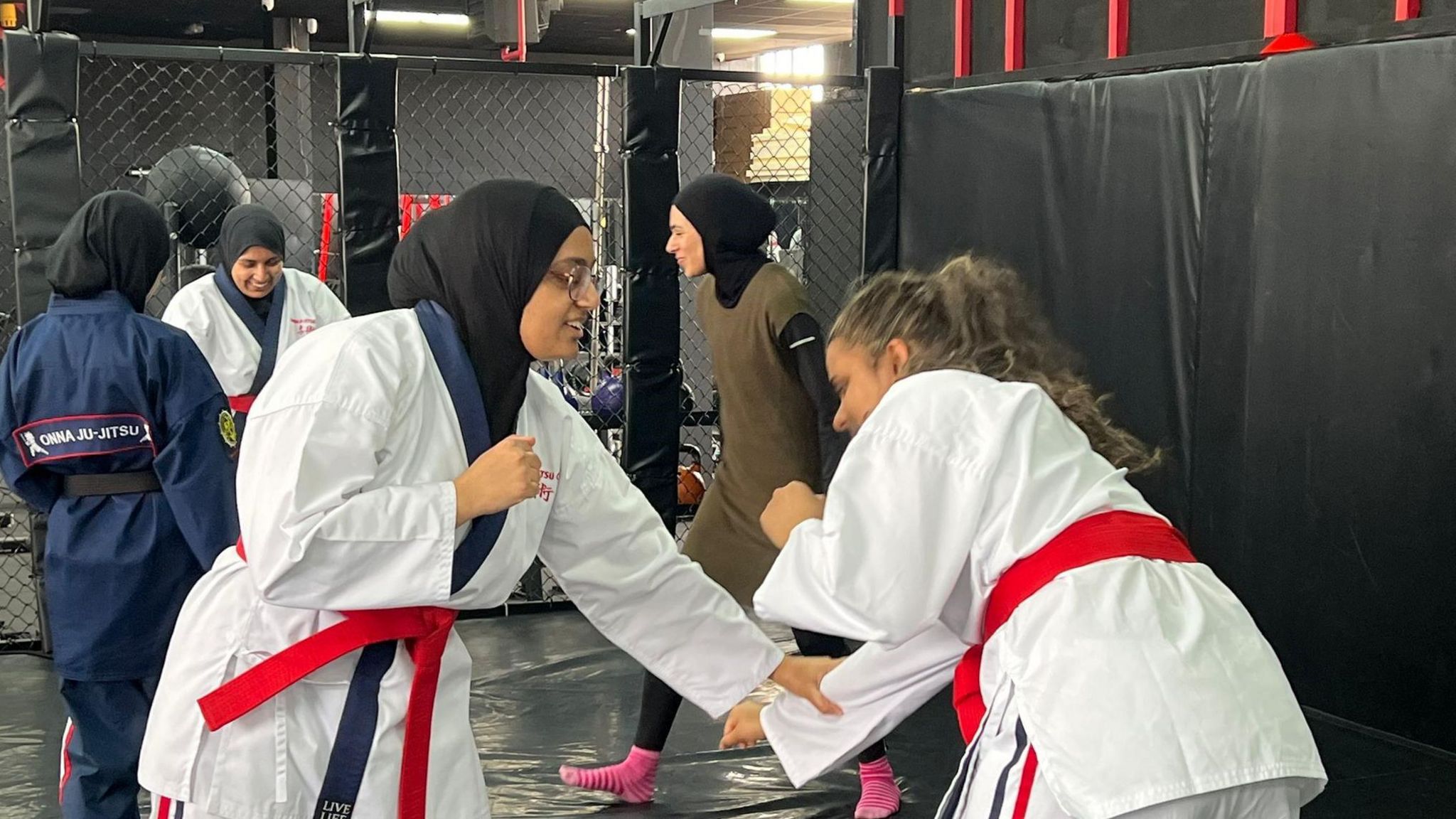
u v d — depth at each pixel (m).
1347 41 3.80
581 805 3.25
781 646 4.64
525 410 1.83
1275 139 3.89
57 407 2.60
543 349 1.71
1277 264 3.91
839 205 5.82
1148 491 4.41
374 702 1.64
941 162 5.16
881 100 5.30
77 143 4.30
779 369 3.12
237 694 1.60
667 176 4.90
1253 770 1.39
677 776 3.45
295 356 1.62
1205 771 1.38
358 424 1.57
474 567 1.65
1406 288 3.57
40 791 3.31
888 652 1.90
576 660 4.51
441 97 12.28
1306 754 1.45
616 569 1.97
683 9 4.83
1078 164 4.59
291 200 6.09
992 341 1.69
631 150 4.84
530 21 7.83
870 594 1.48
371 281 4.78
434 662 1.66
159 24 12.43
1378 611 3.71
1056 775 1.39
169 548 2.68
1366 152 3.65
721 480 3.29
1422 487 3.57
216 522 2.65
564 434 1.91
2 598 5.27
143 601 2.65
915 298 1.71
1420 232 3.53
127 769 2.69
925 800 3.28
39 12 4.39
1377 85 3.62
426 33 13.95
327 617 1.65
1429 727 3.62
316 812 1.62
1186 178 4.20
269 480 1.55
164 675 1.71
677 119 4.90
